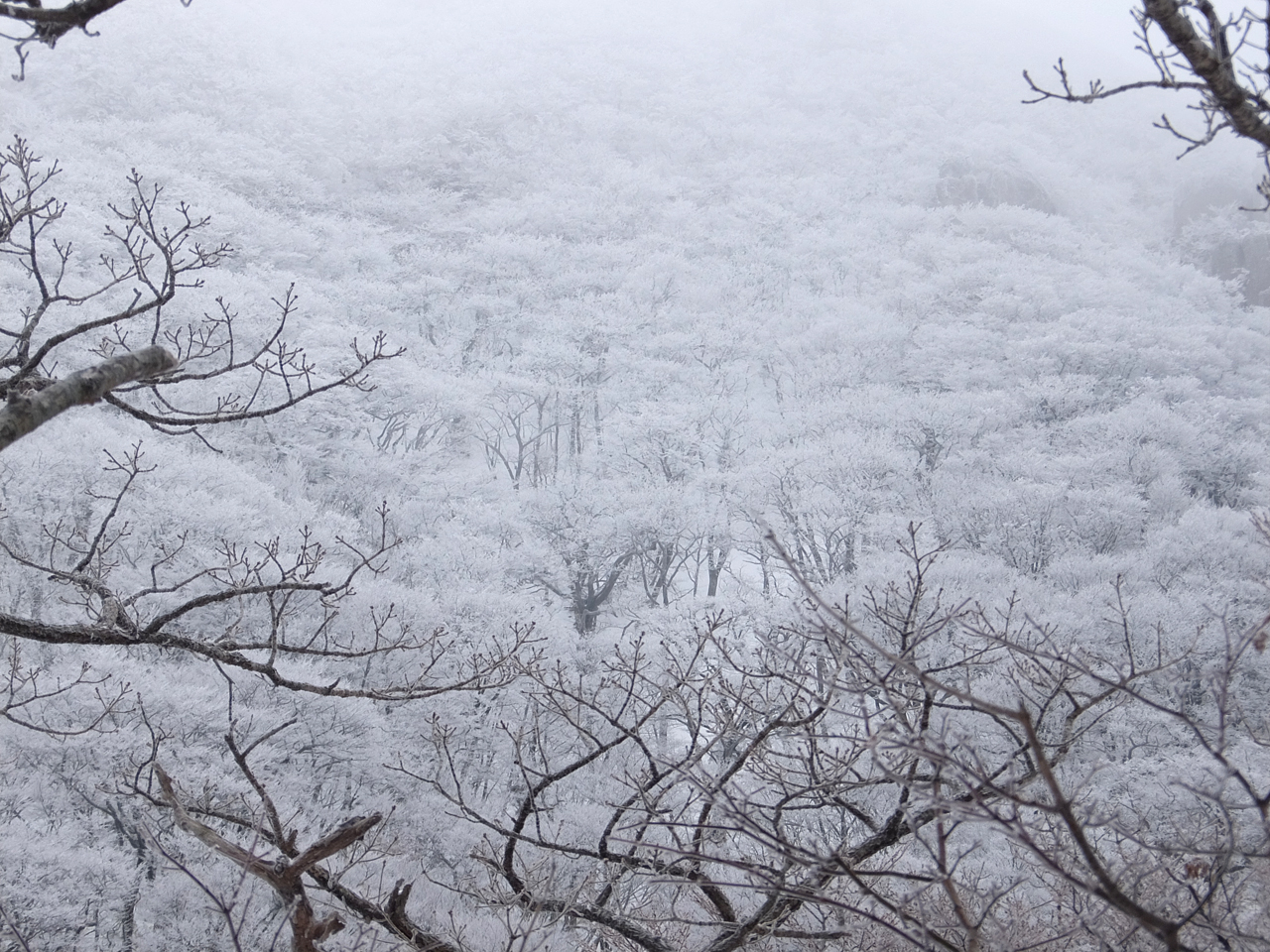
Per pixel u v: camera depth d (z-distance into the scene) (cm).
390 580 2788
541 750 562
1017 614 2331
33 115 5869
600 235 8169
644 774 521
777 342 6369
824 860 242
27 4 201
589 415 6072
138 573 2161
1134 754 1823
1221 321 7200
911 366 5694
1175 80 233
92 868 1569
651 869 452
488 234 7588
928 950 215
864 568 3016
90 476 2378
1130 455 4081
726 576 4650
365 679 2175
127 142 5966
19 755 1672
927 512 3744
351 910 394
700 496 4134
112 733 1648
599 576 4219
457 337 6303
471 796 2217
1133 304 6806
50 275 3197
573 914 461
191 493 2592
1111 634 2444
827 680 352
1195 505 3769
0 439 161
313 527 2969
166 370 204
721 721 514
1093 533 3525
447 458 4900
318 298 4541
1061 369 5391
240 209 5431
